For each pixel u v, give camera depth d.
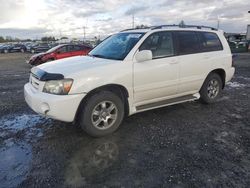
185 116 5.23
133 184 2.93
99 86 4.07
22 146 3.91
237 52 26.47
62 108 3.79
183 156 3.57
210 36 5.85
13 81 9.98
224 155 3.59
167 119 5.05
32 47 38.00
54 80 3.84
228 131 4.45
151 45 4.74
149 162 3.41
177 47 5.11
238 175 3.09
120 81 4.26
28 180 3.01
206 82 5.78
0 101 6.54
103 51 5.04
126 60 4.40
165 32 5.01
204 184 2.92
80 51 16.33
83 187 2.87
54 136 4.28
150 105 4.86
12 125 4.80
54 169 3.25
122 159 3.49
